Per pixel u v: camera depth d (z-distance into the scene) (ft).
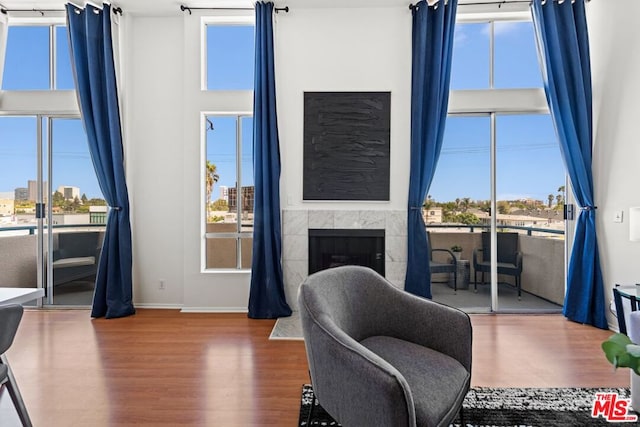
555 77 11.39
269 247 11.87
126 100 12.65
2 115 12.84
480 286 12.55
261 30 11.90
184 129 12.57
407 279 12.07
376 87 12.29
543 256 12.55
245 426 6.14
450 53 11.71
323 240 12.53
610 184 10.80
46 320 11.54
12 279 13.01
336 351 4.55
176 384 7.53
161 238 13.00
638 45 9.88
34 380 7.67
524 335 10.12
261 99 11.99
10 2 11.85
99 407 6.69
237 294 12.59
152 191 12.95
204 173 12.85
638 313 6.61
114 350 9.22
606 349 4.19
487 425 6.09
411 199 12.00
